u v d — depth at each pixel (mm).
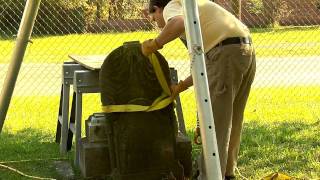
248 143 8000
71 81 7605
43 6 20312
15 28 17906
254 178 6512
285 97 11734
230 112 5430
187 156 6055
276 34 21469
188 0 4059
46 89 12602
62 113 7859
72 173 6797
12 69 5898
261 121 9688
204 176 5578
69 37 20250
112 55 5688
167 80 5773
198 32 4066
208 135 4082
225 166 5496
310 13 24625
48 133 9078
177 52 16797
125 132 5719
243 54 5359
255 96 11781
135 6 21062
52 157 7512
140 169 5773
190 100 11219
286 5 24359
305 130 8898
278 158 7250
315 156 7320
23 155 7652
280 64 15750
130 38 19922
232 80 5371
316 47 18672
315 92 12281
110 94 5688
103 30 21188
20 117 10062
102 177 6332
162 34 5199
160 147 5797
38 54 17188
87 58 7566
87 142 6301
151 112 5746
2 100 6023
